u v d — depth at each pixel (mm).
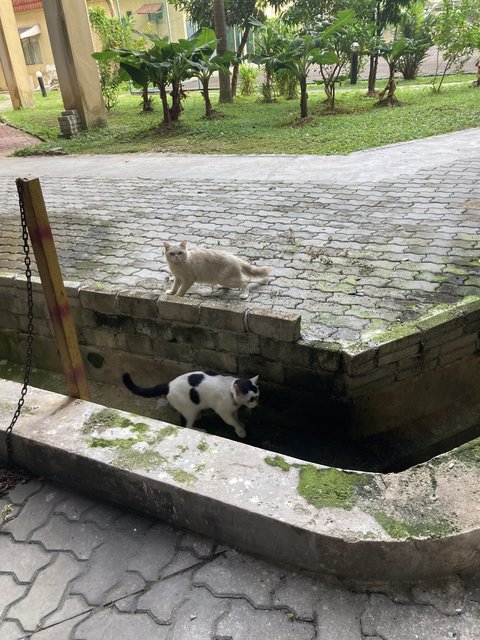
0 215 8484
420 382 4375
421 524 2336
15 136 17094
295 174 9398
